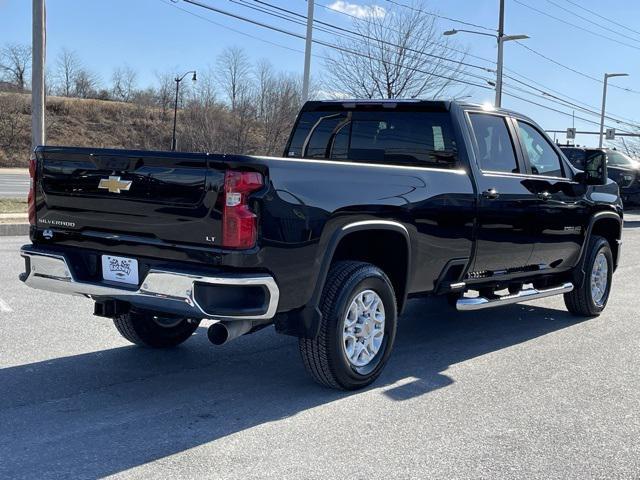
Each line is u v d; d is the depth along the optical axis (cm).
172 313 420
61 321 664
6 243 1184
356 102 639
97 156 446
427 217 525
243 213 402
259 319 418
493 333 690
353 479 354
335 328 463
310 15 1945
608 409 471
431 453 389
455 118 582
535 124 680
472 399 484
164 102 6956
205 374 525
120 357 561
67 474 350
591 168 699
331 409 455
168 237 422
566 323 742
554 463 382
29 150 5691
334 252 465
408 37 2953
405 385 512
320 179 446
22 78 7238
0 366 524
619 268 1170
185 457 374
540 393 501
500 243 608
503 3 2898
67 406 447
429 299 870
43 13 1507
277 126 5572
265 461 371
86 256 468
